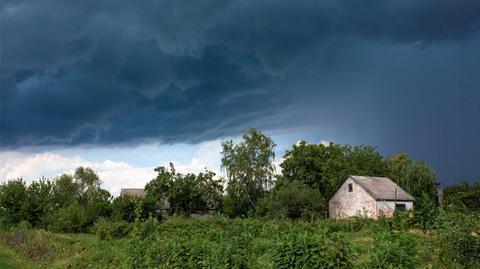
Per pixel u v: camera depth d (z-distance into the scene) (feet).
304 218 184.44
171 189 232.94
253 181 237.04
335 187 218.59
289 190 191.42
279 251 37.70
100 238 100.12
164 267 53.11
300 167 231.91
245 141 241.96
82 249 90.12
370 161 264.52
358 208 187.21
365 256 42.83
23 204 177.47
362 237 77.56
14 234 130.52
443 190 234.38
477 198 190.70
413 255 38.50
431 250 47.52
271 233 86.94
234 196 236.63
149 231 82.33
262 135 242.58
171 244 55.01
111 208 185.37
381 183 192.85
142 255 61.11
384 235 40.81
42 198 182.80
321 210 194.49
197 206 238.68
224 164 239.91
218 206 243.19
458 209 71.41
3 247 125.49
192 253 50.47
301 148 235.40
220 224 110.63
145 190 236.22
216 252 47.19
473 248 46.09
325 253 36.17
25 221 163.94
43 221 174.19
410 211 83.20
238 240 52.16
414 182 252.01
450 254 46.44
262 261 46.06
